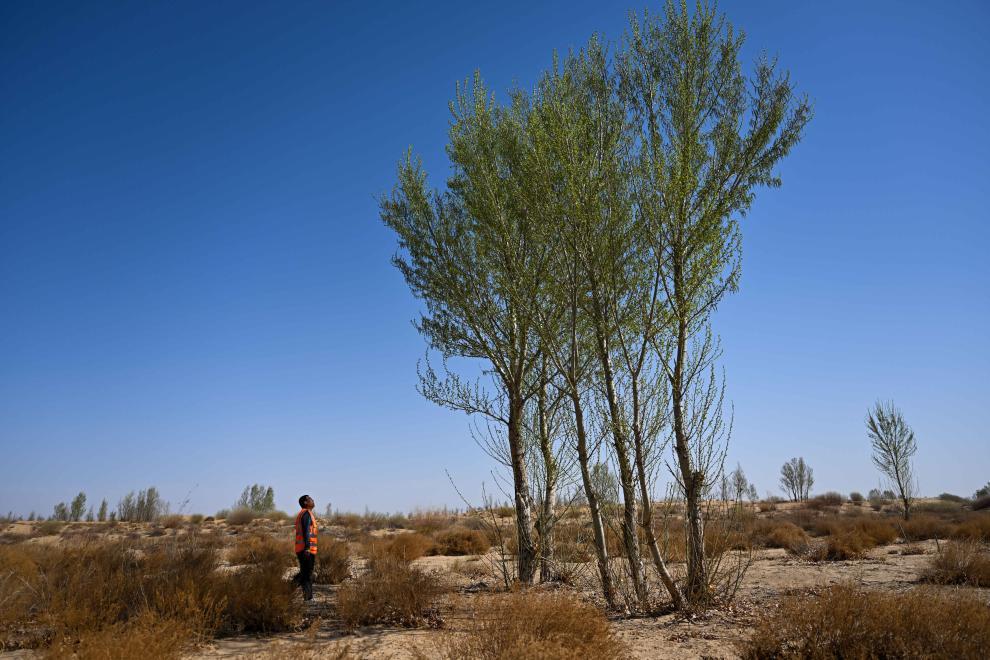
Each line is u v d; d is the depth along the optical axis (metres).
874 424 27.25
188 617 7.60
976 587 10.25
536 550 11.80
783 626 6.35
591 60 10.41
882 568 13.48
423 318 13.54
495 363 12.70
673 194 9.33
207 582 8.94
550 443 12.45
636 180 9.88
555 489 12.27
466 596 10.41
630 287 10.18
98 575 9.09
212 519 39.28
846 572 13.05
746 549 16.83
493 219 11.52
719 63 9.61
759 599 9.93
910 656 5.62
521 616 6.03
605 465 10.45
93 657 5.74
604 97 10.20
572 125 9.85
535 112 10.21
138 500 38.44
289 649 6.57
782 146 9.24
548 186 9.79
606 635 6.35
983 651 5.52
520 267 11.58
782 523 24.20
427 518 33.62
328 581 14.34
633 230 9.98
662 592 10.37
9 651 7.11
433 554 21.31
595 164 9.89
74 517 44.59
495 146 11.88
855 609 6.23
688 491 9.19
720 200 9.48
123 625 6.95
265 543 21.09
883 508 38.69
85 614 7.68
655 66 9.84
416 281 13.47
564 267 10.29
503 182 11.52
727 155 9.48
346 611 8.86
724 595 9.41
